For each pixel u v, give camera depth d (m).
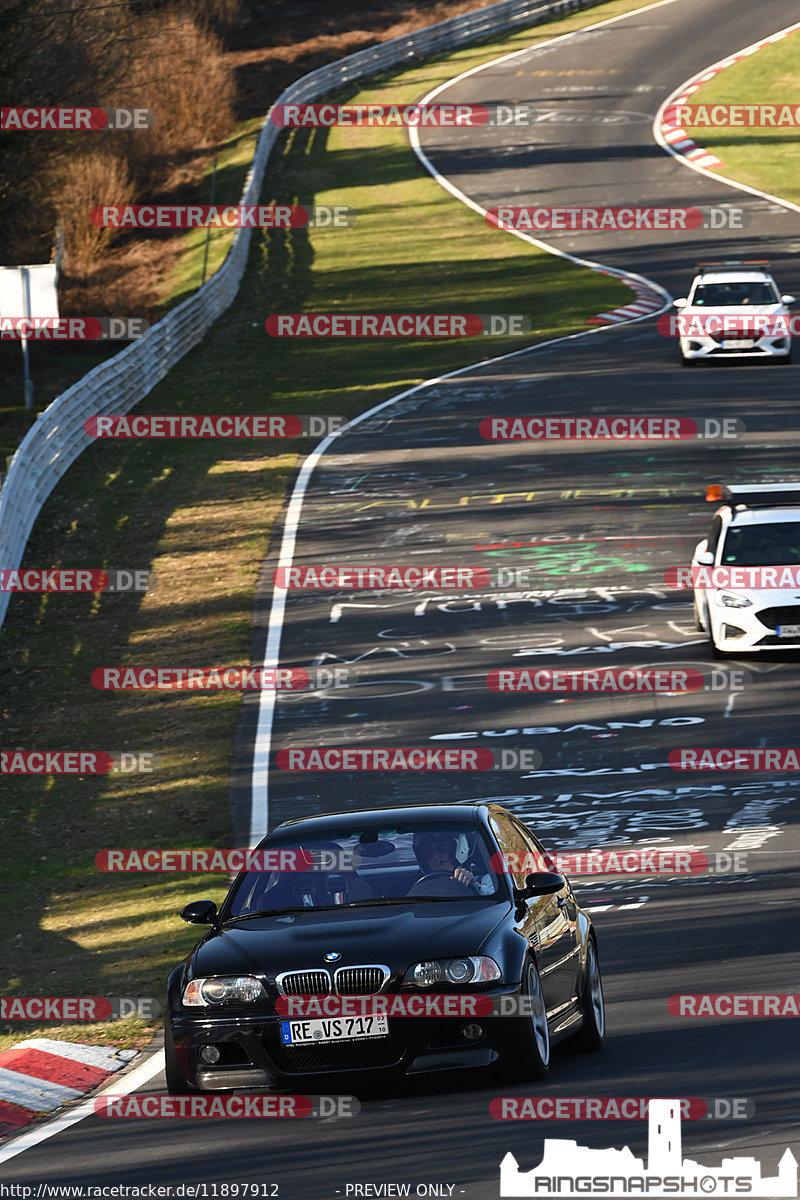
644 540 94.75
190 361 153.00
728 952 40.12
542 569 90.88
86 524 107.12
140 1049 37.69
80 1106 33.00
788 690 68.69
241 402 138.38
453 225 198.00
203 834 58.69
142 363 140.88
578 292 165.75
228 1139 28.61
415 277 178.12
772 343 132.62
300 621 85.81
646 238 185.00
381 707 71.31
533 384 135.00
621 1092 29.02
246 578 94.06
